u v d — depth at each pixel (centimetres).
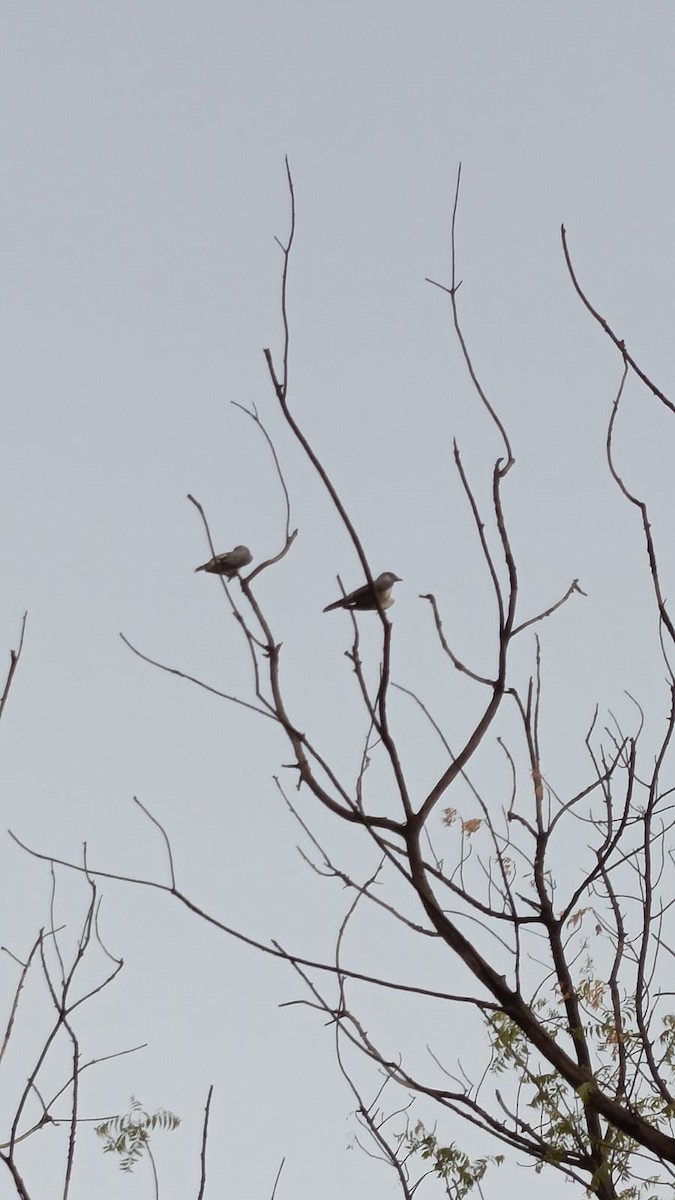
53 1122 992
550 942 1166
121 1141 1047
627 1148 1168
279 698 993
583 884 1184
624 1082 1200
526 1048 1259
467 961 1041
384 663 954
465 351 1026
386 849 1009
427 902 1030
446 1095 1101
